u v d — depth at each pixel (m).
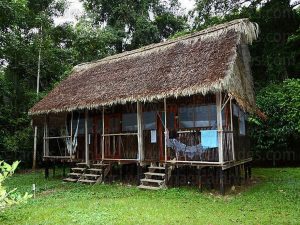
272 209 8.92
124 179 14.54
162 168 12.34
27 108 22.25
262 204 9.52
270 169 17.50
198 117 12.09
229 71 10.66
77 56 25.45
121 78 14.52
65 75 22.52
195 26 22.38
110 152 14.76
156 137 13.17
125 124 14.45
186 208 9.08
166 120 12.20
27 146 21.64
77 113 16.61
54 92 17.55
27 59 22.77
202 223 7.60
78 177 14.90
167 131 12.01
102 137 14.12
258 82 21.42
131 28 29.80
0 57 21.81
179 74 12.05
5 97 22.14
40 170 20.97
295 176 14.63
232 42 12.09
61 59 24.72
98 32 26.19
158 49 14.98
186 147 11.60
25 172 20.41
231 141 11.95
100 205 9.56
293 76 20.78
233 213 8.52
